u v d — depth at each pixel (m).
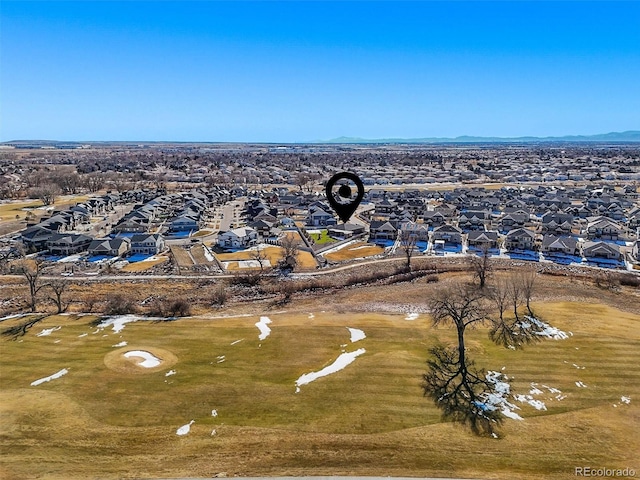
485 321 66.50
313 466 38.25
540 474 37.12
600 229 126.88
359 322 68.06
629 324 66.25
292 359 56.28
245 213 171.62
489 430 42.41
